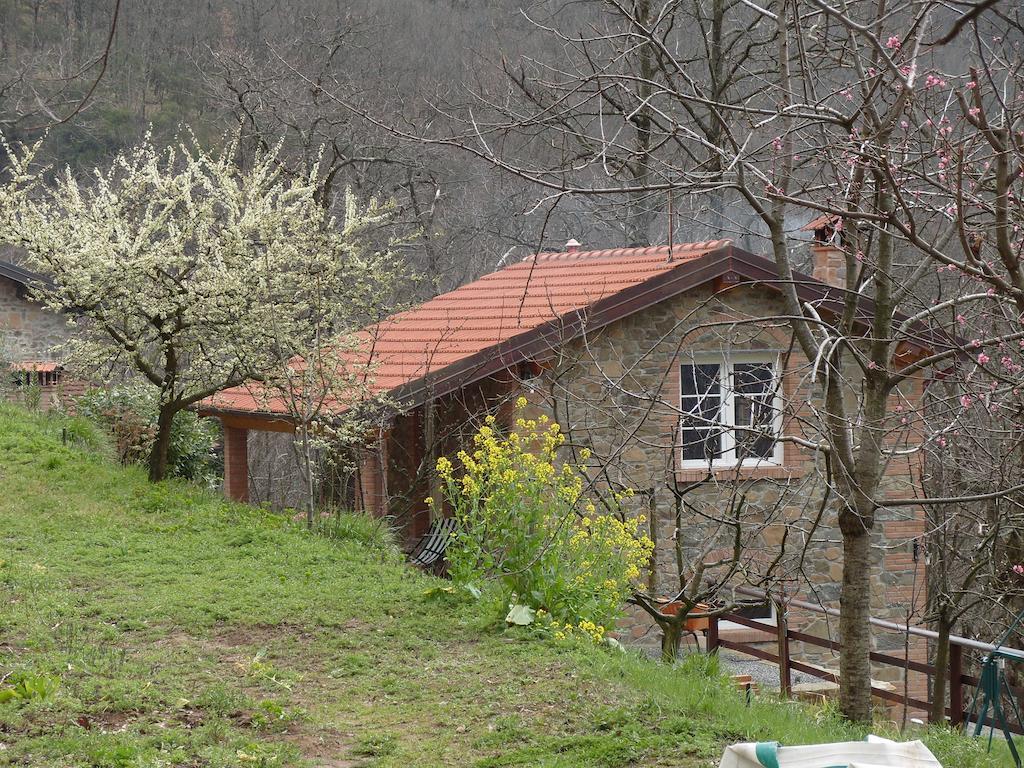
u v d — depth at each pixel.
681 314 14.63
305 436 12.70
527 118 7.42
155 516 12.62
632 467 14.23
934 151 6.50
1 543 10.89
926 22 6.46
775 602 9.86
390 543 12.55
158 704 6.36
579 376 14.24
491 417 10.62
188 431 18.08
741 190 7.09
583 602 8.85
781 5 7.40
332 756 5.97
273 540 11.60
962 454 11.66
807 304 8.00
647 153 7.14
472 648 8.09
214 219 14.73
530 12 10.55
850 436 8.19
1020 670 14.79
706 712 6.90
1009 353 8.96
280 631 8.41
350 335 14.34
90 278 13.52
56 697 6.16
